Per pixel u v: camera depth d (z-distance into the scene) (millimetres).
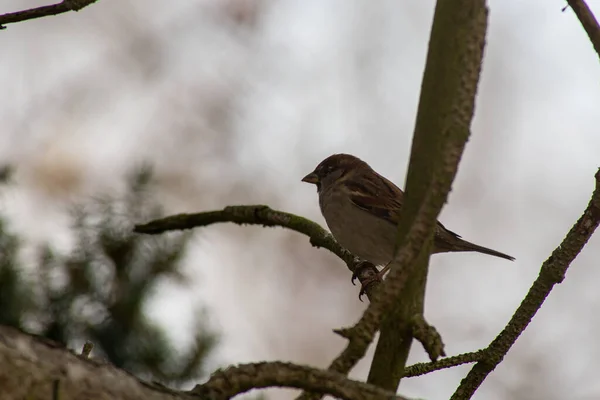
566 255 5090
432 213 3570
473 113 3592
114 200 8672
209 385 3355
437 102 3943
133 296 8281
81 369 3145
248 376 3357
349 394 3293
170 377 8297
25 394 2992
